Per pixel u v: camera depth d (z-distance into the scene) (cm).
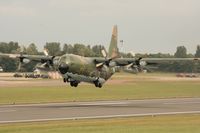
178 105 15488
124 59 16600
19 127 9800
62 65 15212
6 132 9175
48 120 11006
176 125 10250
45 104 15688
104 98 18862
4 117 11519
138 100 17888
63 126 9981
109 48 18475
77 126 10006
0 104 15500
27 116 11756
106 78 17138
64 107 14462
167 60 17162
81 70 15575
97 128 9712
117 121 10931
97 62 16350
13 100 17250
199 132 9269
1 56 16550
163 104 15950
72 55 15525
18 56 16425
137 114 12481
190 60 17550
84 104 15888
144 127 9894
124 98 18938
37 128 9669
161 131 9369
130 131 9344
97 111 13162
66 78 15725
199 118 11662
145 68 17212
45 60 16250
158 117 11862
